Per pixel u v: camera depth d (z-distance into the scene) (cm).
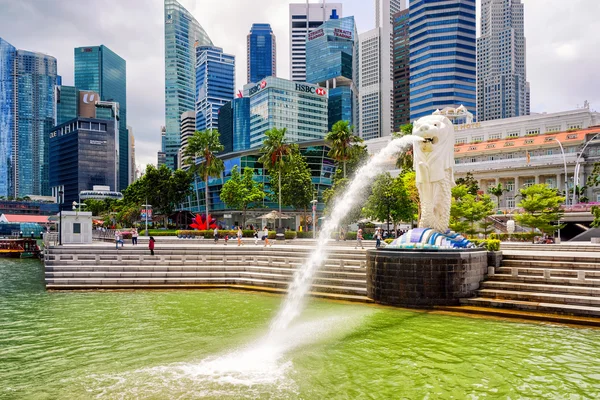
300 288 2161
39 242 7431
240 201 6425
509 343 1288
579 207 5419
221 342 1348
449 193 2011
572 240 4362
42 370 1104
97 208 10662
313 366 1125
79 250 2744
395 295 1805
